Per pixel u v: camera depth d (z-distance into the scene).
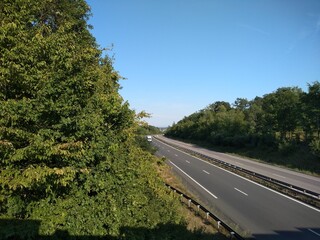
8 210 6.40
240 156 50.81
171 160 41.44
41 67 6.48
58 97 6.32
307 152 39.44
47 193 6.89
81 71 6.77
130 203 8.27
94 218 7.33
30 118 6.09
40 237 6.49
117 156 8.50
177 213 10.28
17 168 6.11
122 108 8.31
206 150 64.00
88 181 7.32
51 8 13.84
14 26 6.05
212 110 111.81
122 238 7.55
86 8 19.42
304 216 14.91
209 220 13.99
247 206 16.91
